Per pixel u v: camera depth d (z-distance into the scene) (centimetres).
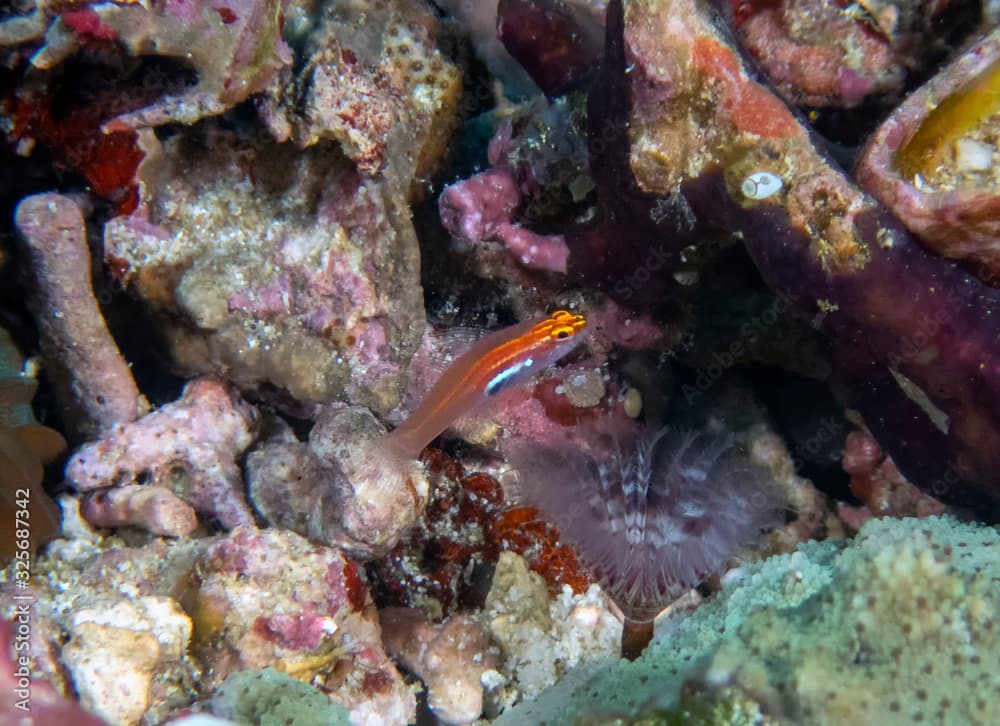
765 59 16
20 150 16
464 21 17
